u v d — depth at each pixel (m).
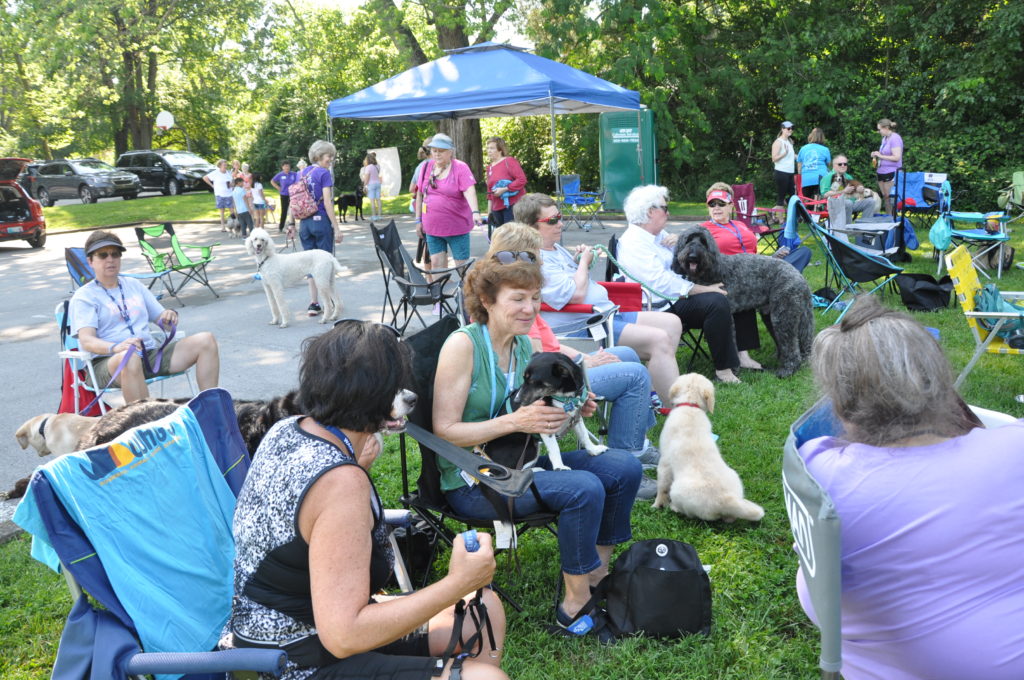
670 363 4.92
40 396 6.34
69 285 12.08
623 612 2.88
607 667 2.73
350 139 29.12
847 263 7.37
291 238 14.66
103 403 4.57
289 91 30.84
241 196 16.95
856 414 1.79
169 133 35.31
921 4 19.19
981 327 4.97
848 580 1.80
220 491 2.42
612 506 3.06
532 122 25.53
